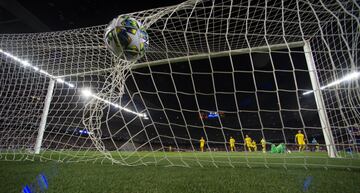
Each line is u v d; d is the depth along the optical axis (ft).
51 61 18.95
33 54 18.63
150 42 15.88
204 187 5.89
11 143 21.20
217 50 18.54
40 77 21.35
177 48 17.30
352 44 9.86
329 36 12.51
